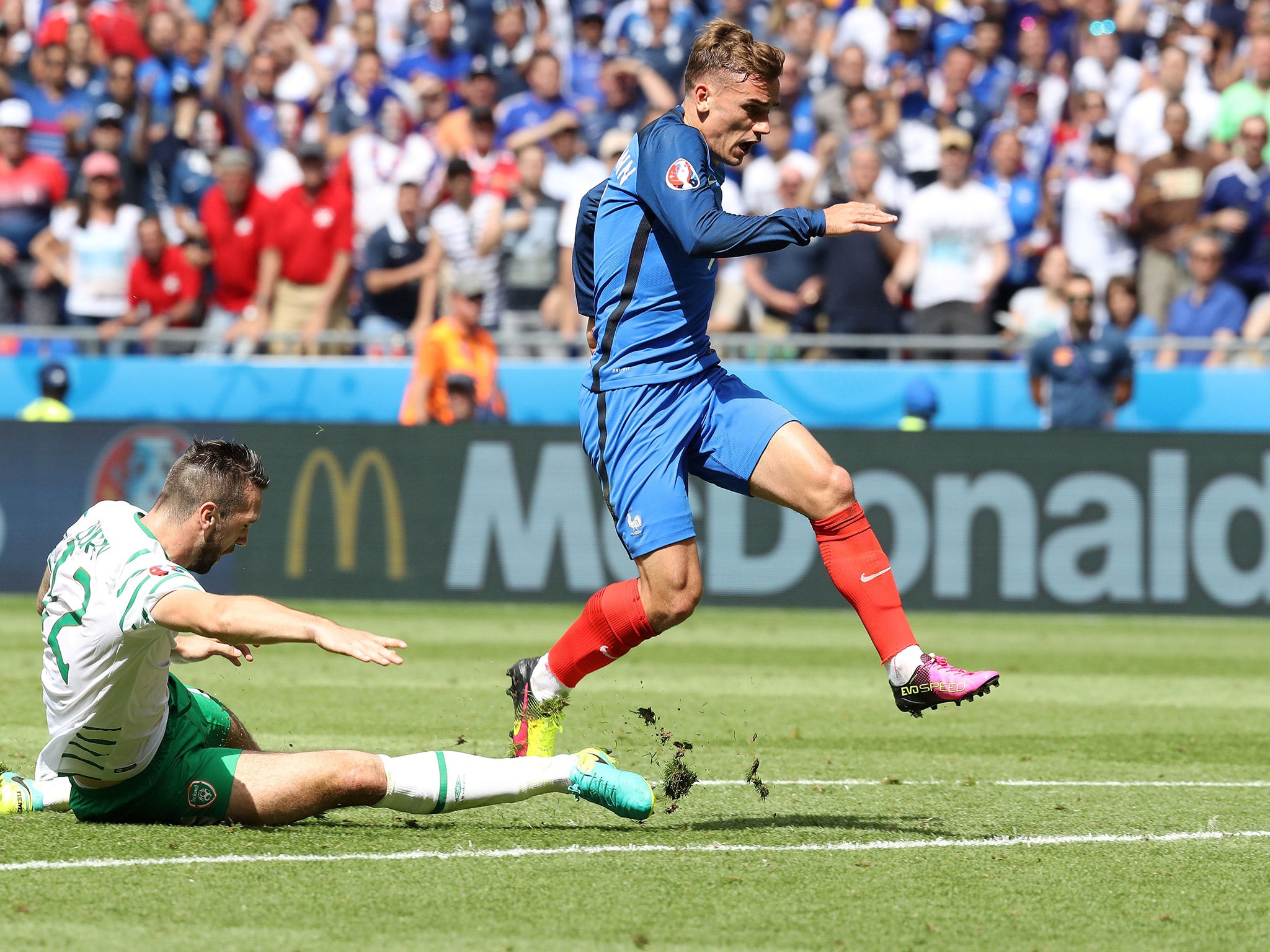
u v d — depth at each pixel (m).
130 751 13.17
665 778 14.77
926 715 23.45
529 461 38.53
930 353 40.88
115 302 44.22
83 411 41.34
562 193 44.91
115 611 12.38
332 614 36.56
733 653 31.47
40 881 11.64
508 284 43.03
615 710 23.62
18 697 23.62
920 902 11.62
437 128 48.38
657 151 14.28
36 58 51.44
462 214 43.00
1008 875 12.59
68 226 45.31
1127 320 41.16
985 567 37.97
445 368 38.91
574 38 54.94
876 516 38.16
